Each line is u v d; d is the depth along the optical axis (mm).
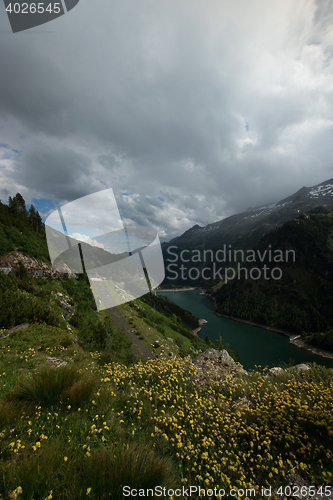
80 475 2232
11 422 3016
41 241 40156
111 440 3064
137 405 4137
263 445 3301
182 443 3100
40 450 2488
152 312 75500
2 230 35156
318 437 3350
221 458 2904
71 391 3742
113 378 5430
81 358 7527
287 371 6840
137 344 40594
